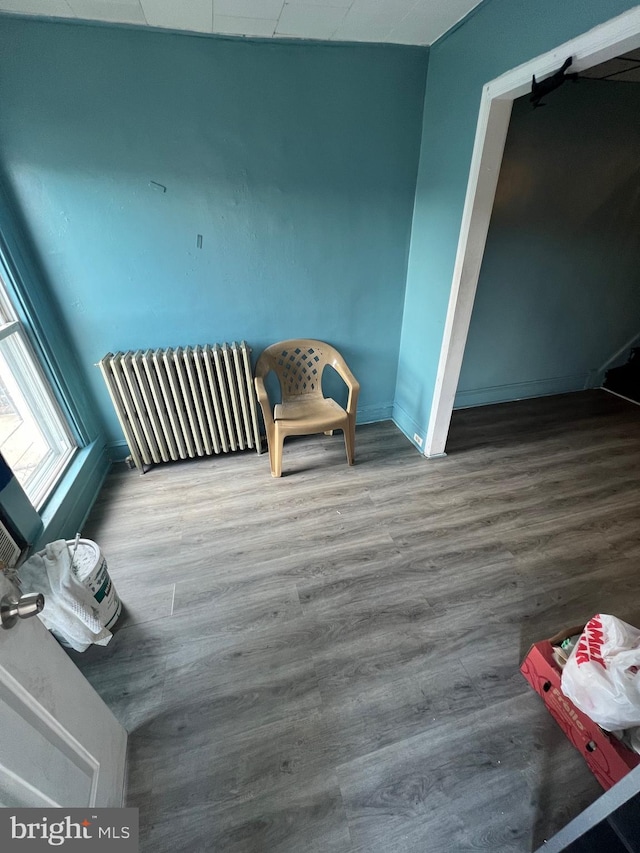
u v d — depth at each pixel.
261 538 1.84
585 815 0.74
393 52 1.84
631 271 2.95
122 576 1.65
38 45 1.51
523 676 1.28
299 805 1.00
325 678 1.28
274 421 2.18
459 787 1.03
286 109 1.84
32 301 1.78
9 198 1.70
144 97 1.68
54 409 1.97
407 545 1.80
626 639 1.05
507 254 2.61
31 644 0.76
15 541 1.40
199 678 1.28
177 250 2.01
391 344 2.65
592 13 1.10
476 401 3.17
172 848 0.93
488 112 1.55
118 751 1.04
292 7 1.47
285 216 2.07
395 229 2.28
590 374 3.36
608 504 2.05
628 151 2.48
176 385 2.11
